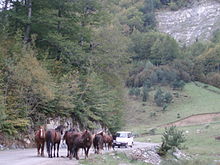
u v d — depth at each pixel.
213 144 53.50
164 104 116.00
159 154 35.66
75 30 43.69
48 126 35.31
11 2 40.12
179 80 143.25
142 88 134.75
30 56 32.97
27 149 30.34
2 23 38.84
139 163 26.70
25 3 40.00
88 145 21.94
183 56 166.25
